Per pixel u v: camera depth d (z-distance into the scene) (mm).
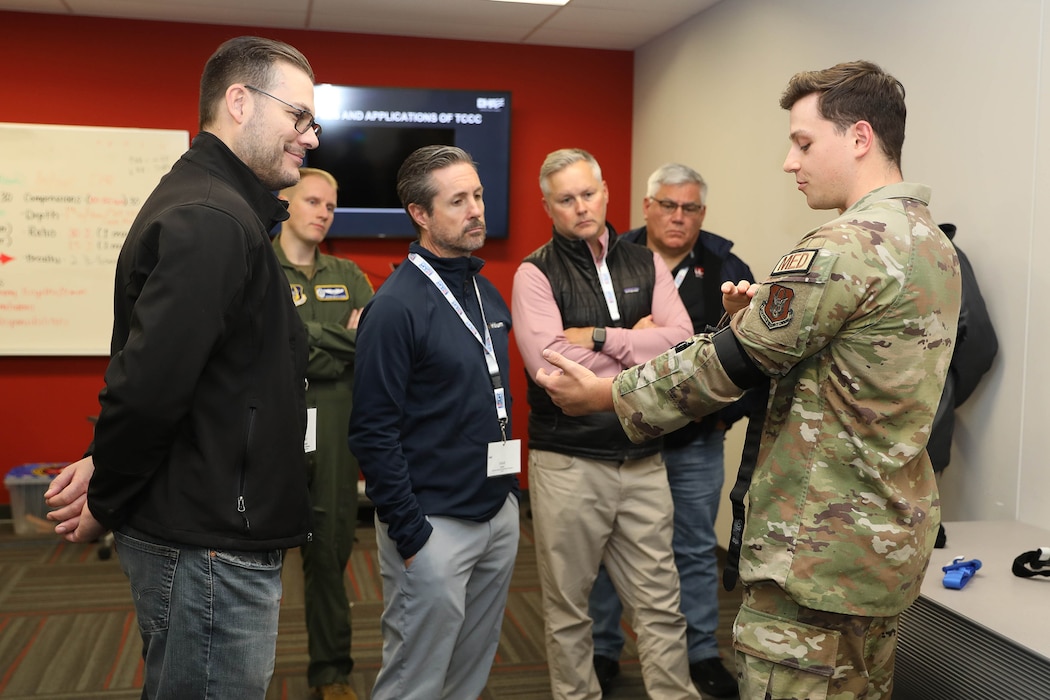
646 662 2488
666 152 4918
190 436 1396
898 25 3027
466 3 4398
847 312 1345
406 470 1896
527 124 5242
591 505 2451
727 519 4332
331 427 2736
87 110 4762
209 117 1501
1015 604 1828
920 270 1377
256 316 1424
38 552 4363
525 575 4078
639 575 2508
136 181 4824
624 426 1524
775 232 3814
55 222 4754
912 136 2965
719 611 3510
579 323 2531
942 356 1415
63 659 3066
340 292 3021
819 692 1421
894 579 1410
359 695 2809
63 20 4703
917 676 1898
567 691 2516
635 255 2645
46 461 4867
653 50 5062
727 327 1458
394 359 1892
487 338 2088
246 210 1416
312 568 2742
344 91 4871
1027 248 2469
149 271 1353
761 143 3914
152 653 1439
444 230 2010
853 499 1403
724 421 2852
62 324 4805
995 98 2590
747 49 4023
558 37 5051
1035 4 2441
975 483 2664
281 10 4555
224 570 1404
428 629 1906
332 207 3010
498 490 2006
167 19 4773
